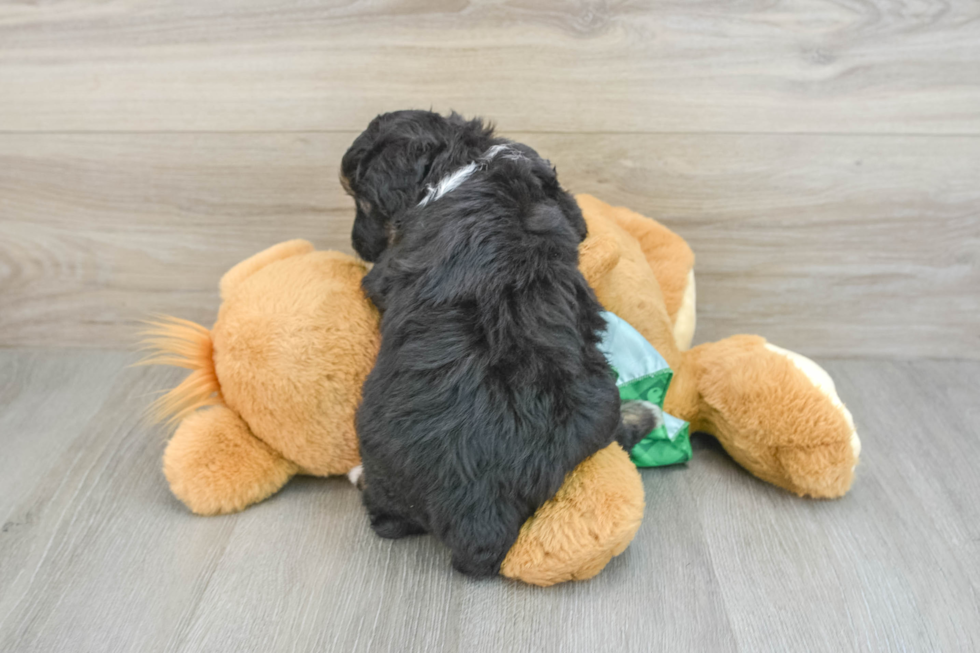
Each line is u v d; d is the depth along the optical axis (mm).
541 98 1507
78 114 1525
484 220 1018
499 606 1058
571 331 1025
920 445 1438
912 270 1646
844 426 1208
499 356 982
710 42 1443
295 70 1485
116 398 1583
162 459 1291
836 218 1601
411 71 1486
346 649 989
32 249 1664
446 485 995
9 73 1482
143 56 1474
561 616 1041
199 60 1477
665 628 1024
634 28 1434
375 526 1175
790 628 1029
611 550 1051
